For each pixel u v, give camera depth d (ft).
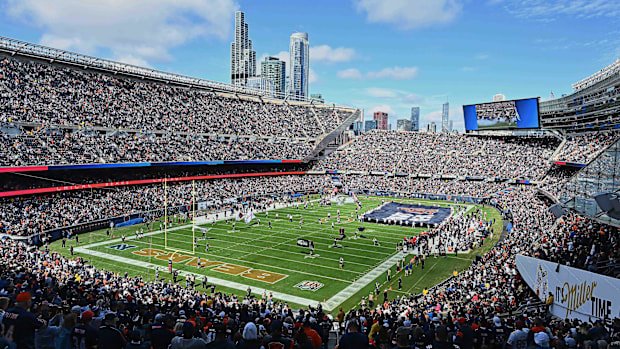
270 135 341.00
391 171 345.72
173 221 221.05
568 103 258.98
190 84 314.14
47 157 192.85
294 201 299.17
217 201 258.98
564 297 77.00
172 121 278.26
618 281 63.57
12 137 188.55
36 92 215.92
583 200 95.71
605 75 212.23
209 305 78.79
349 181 345.72
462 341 36.70
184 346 27.68
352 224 222.89
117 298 73.26
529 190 261.85
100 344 27.32
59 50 236.22
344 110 411.75
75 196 205.87
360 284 129.39
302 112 387.34
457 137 358.43
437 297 104.94
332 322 76.59
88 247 165.07
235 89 346.74
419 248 162.30
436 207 271.08
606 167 83.82
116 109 250.57
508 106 302.66
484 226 200.75
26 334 28.27
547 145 311.27
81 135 220.84
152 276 131.75
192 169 279.90
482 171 311.88
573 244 99.45
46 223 172.45
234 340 35.86
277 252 164.76
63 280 94.68
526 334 36.73
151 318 49.96
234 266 145.79
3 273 80.89
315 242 181.98
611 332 48.19
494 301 91.50
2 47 214.28
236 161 291.58
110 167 216.13
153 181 242.58
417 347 34.53
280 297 117.91
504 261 122.52
